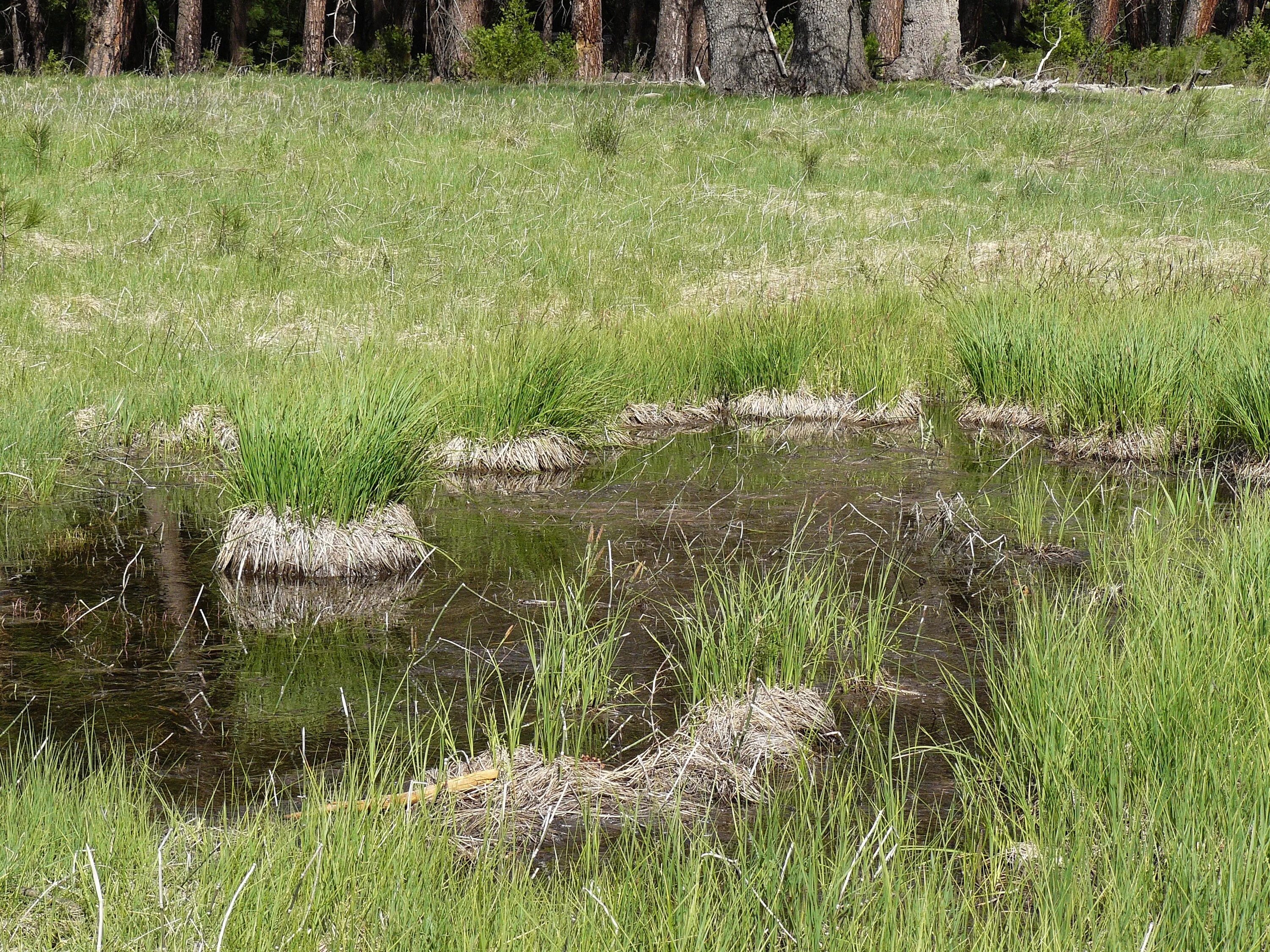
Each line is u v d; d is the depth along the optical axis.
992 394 10.78
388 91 21.88
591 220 15.71
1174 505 8.17
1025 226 15.84
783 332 11.34
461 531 7.82
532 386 9.46
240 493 7.29
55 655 5.93
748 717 4.96
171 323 11.91
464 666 5.80
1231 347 9.99
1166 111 21.05
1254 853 3.49
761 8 22.86
